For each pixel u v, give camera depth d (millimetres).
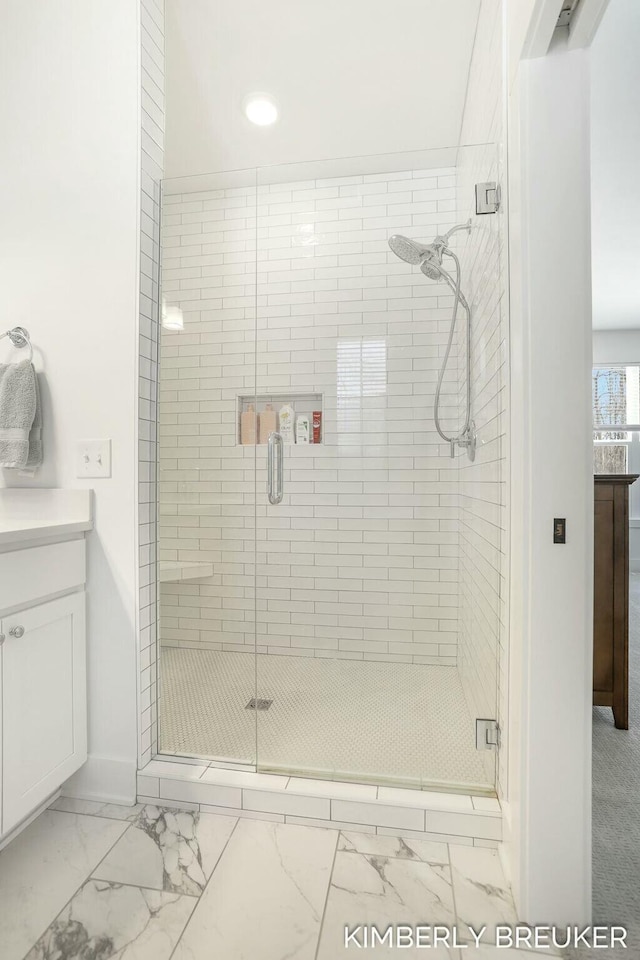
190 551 2033
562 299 1112
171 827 1424
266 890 1196
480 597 1679
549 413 1115
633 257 3887
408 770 1521
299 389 2203
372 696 1985
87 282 1581
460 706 1887
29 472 1623
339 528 2166
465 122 2203
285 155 2574
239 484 2215
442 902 1169
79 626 1518
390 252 2102
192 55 1954
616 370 5809
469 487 1883
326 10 1758
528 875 1117
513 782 1199
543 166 1112
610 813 1511
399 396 2115
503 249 1339
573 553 1109
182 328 1907
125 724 1547
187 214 1895
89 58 1599
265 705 1928
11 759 1238
